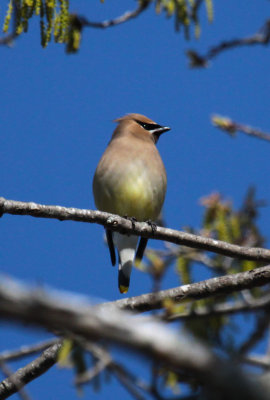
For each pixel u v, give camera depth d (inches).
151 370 220.2
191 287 366.0
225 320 357.4
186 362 112.2
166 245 433.4
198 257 429.4
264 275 360.8
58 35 414.6
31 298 110.3
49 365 367.6
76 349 315.9
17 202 380.2
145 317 248.1
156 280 294.5
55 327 115.3
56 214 390.6
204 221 460.1
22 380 368.5
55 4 410.9
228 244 406.6
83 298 118.0
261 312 317.4
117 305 362.9
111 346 116.1
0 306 108.3
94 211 403.5
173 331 119.3
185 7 443.5
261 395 107.9
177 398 218.8
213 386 110.7
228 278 365.7
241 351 319.0
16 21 406.3
